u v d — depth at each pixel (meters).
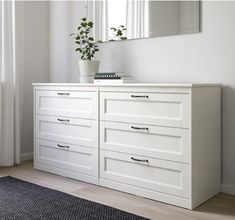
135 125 2.35
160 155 2.23
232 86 2.43
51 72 3.62
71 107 2.78
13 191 2.47
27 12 3.46
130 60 3.00
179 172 2.17
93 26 3.22
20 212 2.08
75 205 2.20
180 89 2.11
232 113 2.44
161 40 2.78
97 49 3.09
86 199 2.31
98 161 2.60
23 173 2.96
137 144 2.36
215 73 2.50
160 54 2.79
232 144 2.45
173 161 2.18
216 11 2.47
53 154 2.95
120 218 1.99
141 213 2.07
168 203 2.22
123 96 2.40
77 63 3.44
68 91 2.78
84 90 2.66
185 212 2.09
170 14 2.70
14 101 3.23
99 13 3.18
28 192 2.45
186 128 2.11
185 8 2.62
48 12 3.62
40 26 3.58
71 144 2.78
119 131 2.46
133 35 2.93
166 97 2.18
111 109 2.49
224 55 2.46
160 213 2.07
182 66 2.67
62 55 3.56
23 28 3.30
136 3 2.91
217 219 1.99
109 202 2.25
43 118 3.01
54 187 2.57
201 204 2.23
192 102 2.08
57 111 2.88
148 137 2.29
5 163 3.19
